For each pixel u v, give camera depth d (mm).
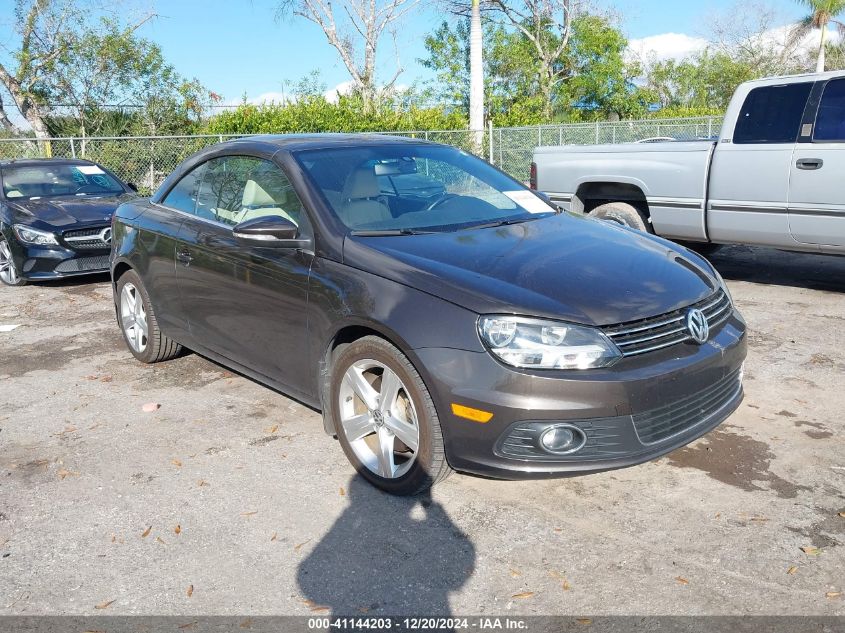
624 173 7668
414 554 3078
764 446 3918
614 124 21500
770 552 2994
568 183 8156
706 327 3391
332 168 4164
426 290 3273
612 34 33406
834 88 6305
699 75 45969
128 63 23656
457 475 3723
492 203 4383
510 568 2959
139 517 3434
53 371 5574
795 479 3566
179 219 4879
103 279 9125
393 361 3328
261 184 4297
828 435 4023
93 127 23406
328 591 2859
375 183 4152
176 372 5422
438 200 4227
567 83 35062
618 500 3434
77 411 4746
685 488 3518
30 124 23531
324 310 3652
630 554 3018
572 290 3250
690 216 7301
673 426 3262
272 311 4027
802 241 6633
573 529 3211
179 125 24188
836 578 2816
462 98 32438
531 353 3021
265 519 3377
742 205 6883
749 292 7141
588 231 4066
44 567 3064
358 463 3652
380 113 21047
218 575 2979
